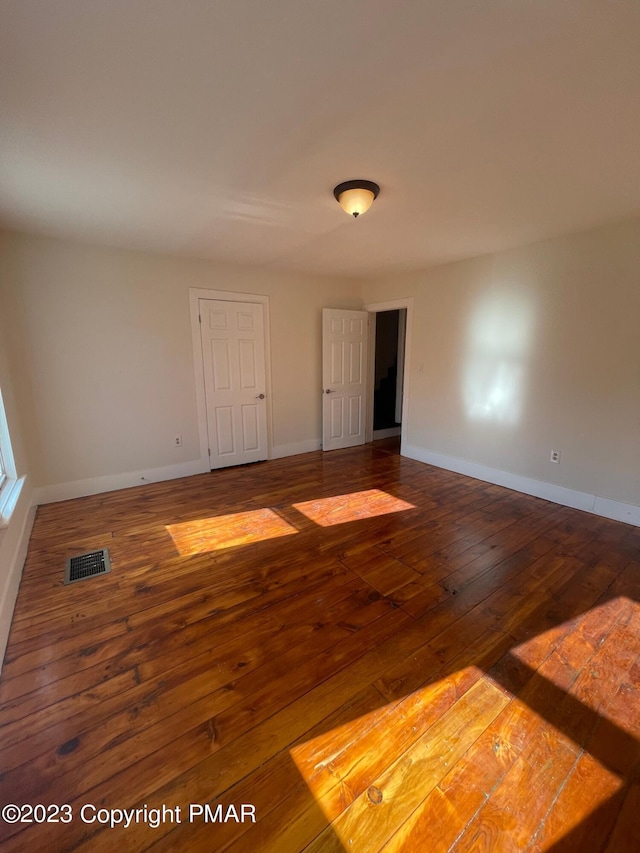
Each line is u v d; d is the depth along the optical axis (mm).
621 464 3080
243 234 3191
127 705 1511
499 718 1457
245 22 1152
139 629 1926
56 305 3414
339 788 1225
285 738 1380
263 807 1176
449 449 4488
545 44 1231
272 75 1378
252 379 4676
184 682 1614
